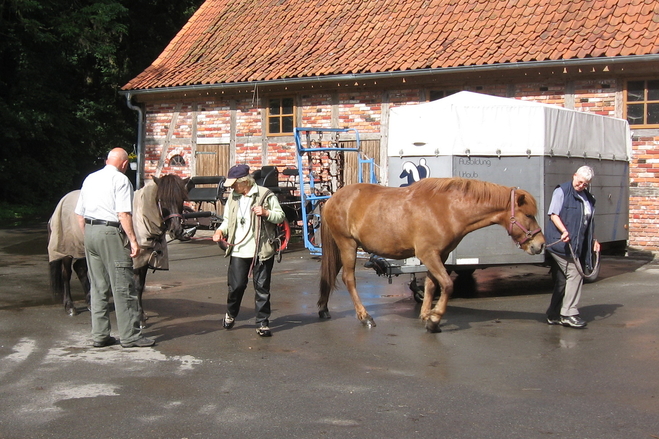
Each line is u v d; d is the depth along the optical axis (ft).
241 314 26.17
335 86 50.24
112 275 20.81
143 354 20.21
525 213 21.86
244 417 14.96
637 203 41.04
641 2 43.29
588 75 42.19
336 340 21.90
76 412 15.25
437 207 22.35
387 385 17.17
